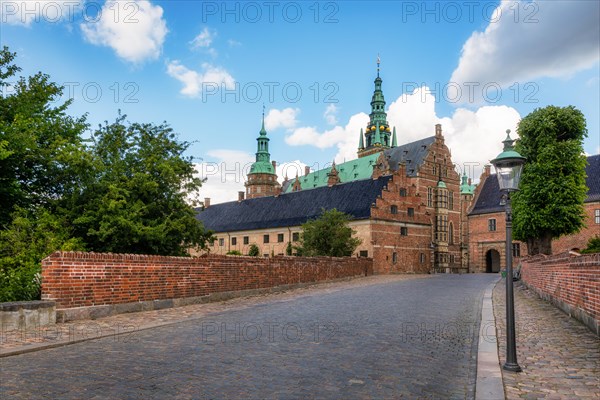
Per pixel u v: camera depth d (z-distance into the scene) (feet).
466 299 64.44
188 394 20.25
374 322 41.63
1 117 68.74
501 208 209.46
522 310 51.62
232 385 21.59
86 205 75.56
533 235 107.45
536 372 24.32
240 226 226.79
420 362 26.48
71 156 69.31
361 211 174.81
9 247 56.80
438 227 238.27
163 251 84.58
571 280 44.68
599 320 34.47
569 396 20.21
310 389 21.08
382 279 123.44
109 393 20.31
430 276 145.48
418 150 255.09
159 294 52.85
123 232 74.69
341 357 27.43
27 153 68.64
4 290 41.81
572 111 104.27
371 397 20.07
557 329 37.81
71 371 23.99
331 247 139.03
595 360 26.94
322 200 202.18
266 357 27.32
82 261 43.11
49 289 40.16
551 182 102.06
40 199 75.51
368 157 320.50
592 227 178.40
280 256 83.05
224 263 65.77
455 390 21.44
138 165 85.56
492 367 25.16
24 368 24.61
